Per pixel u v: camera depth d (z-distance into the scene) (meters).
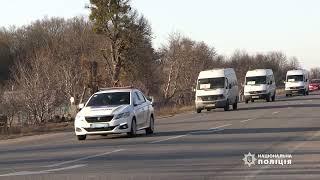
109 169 24.08
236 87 82.31
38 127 63.69
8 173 23.95
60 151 32.53
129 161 26.41
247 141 33.81
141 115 40.81
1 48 164.75
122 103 40.12
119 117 38.50
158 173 22.62
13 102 80.94
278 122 49.38
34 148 35.97
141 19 111.56
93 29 110.12
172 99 130.38
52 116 83.19
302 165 24.03
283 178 21.02
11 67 141.50
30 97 81.06
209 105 77.38
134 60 111.56
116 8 106.44
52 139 44.84
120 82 108.25
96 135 42.06
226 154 27.94
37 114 81.06
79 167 25.03
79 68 96.31
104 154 29.59
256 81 102.56
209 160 25.95
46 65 89.44
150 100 44.69
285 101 99.00
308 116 56.44
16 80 89.25
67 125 66.69
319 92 151.88
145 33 112.75
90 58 106.94
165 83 130.12
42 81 83.69
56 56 108.00
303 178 20.92
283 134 37.81
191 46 142.62
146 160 26.55
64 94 89.50
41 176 22.78
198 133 40.91
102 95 40.97
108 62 108.00
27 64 108.31
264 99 102.25
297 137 35.66
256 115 61.50
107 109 38.84
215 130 43.12
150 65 123.88
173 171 23.03
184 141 35.03
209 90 77.75
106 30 108.56
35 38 169.50
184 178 21.33
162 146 32.47
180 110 88.50
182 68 130.12
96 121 38.66
